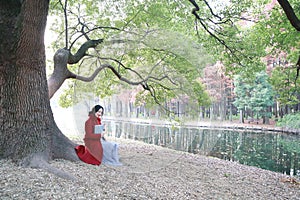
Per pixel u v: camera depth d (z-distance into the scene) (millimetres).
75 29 8781
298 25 5652
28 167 4441
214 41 9555
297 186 6570
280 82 11805
